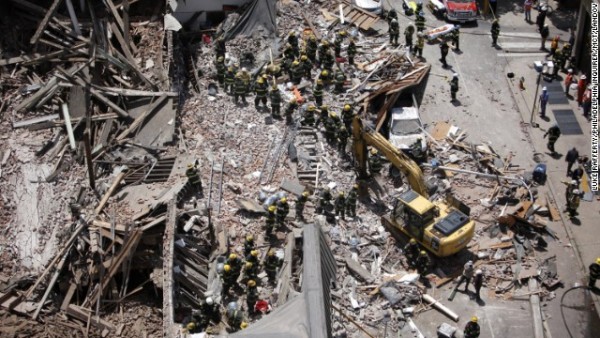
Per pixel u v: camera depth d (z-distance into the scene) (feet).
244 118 139.13
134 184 122.72
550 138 136.26
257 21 160.04
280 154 131.44
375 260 115.96
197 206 119.85
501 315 109.50
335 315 106.42
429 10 176.24
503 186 129.90
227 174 126.62
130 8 156.87
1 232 115.03
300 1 171.22
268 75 149.07
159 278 112.27
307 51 152.35
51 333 106.52
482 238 121.08
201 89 146.41
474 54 162.61
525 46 164.66
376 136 121.70
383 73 151.84
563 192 130.00
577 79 154.61
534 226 122.11
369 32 164.04
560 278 115.24
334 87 147.54
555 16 172.96
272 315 90.02
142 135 130.62
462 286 113.39
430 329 107.45
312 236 101.60
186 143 131.95
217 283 109.50
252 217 119.75
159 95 135.85
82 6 150.30
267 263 108.78
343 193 119.55
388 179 130.31
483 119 145.59
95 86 135.85
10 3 149.07
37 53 143.02
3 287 109.29
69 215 117.19
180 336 99.09
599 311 110.52
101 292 112.57
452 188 129.80
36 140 128.26
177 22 150.71
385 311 108.58
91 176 120.16
